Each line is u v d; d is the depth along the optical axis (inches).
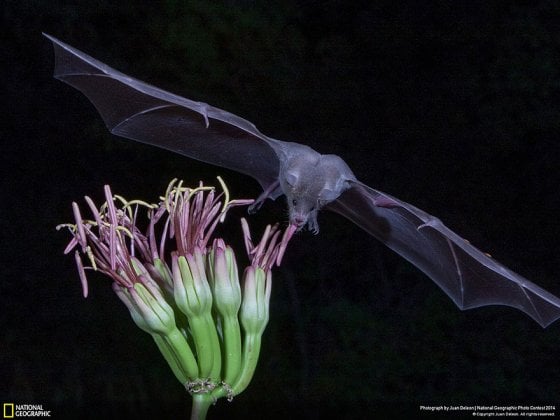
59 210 575.8
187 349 145.4
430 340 577.3
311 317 581.0
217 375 146.2
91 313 540.1
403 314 591.5
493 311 584.4
